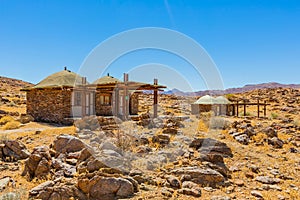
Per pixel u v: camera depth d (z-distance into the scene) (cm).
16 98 3856
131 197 595
